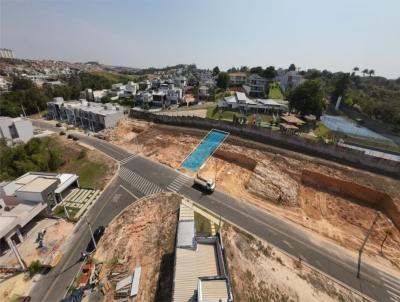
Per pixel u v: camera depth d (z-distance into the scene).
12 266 24.47
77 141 64.62
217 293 16.52
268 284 22.48
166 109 91.81
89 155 54.53
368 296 22.05
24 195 31.72
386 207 33.25
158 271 23.53
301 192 38.06
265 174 41.19
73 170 47.50
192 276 18.83
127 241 27.52
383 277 24.03
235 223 30.86
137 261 24.81
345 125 75.50
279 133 50.44
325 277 23.72
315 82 71.62
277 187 38.03
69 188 39.59
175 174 44.47
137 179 42.72
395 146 56.59
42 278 23.45
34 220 31.97
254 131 54.25
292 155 45.38
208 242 22.19
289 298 21.36
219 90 118.44
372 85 151.12
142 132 67.06
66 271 24.20
